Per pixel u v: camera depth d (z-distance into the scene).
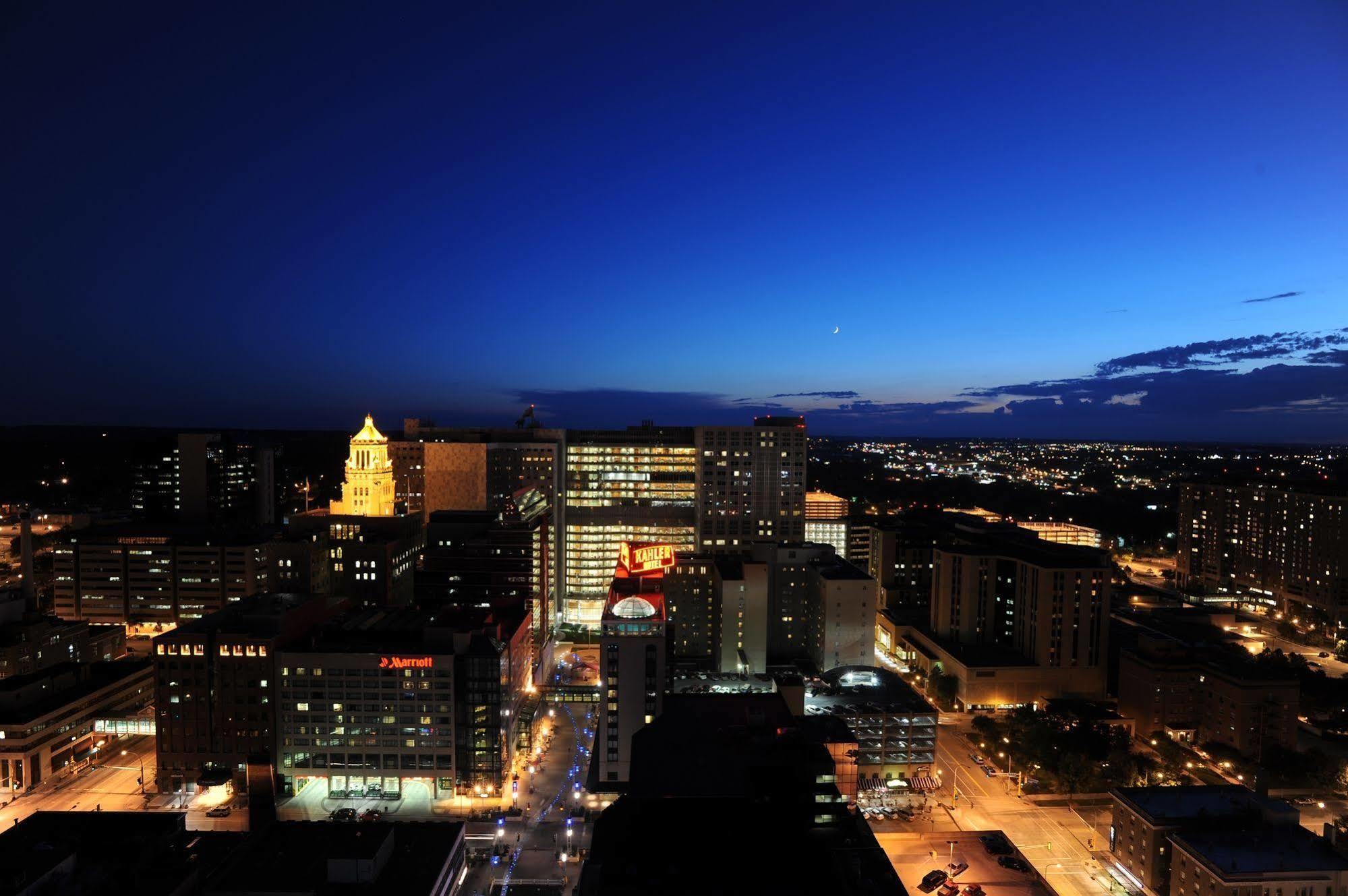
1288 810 138.12
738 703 168.50
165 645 170.75
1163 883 136.38
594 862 104.38
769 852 105.50
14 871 106.56
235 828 156.50
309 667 170.50
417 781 172.50
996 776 184.75
